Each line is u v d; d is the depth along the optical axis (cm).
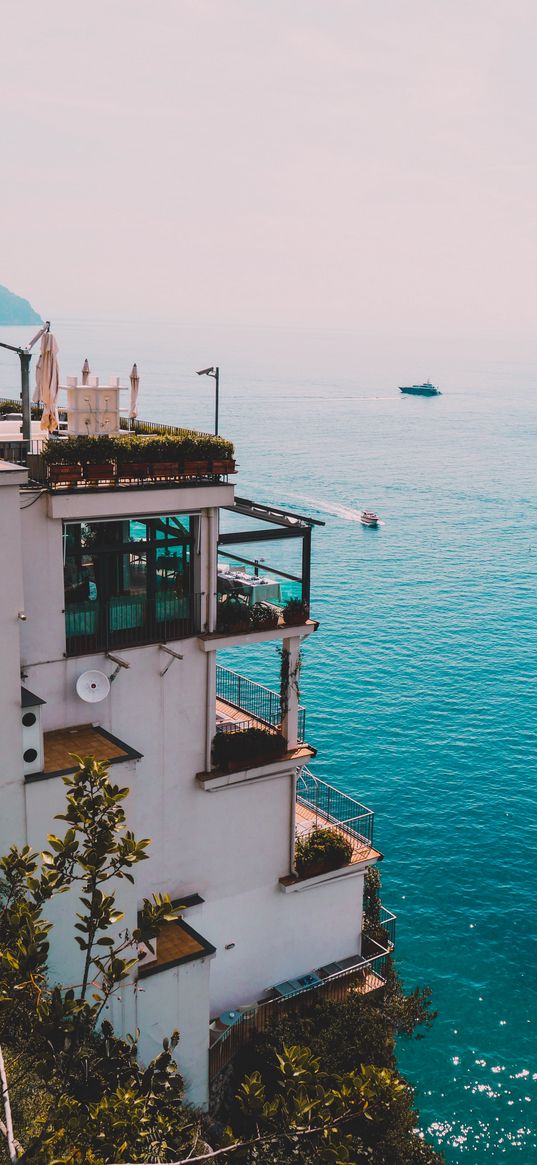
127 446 2436
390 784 6631
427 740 7406
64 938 2298
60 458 2356
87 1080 1202
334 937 3133
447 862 5631
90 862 1164
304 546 2778
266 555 11125
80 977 2341
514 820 6181
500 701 8319
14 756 2183
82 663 2489
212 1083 2647
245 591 2806
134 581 2605
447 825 6078
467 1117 3734
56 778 2245
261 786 2850
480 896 5294
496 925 5019
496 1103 3809
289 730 2889
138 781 2644
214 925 2864
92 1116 1149
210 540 2619
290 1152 1138
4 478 2077
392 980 3181
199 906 2822
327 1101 1130
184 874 2778
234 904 2889
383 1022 2792
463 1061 4022
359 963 3166
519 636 10344
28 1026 1201
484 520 17162
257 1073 1138
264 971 3000
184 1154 1281
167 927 2620
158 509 2480
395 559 13900
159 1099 1216
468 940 4884
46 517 2345
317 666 9044
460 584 12550
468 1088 3875
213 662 2689
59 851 1174
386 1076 1143
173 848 2742
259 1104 1120
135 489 2425
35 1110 1598
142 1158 1177
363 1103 1134
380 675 8869
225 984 2923
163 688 2630
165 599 2606
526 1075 3959
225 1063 2716
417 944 4831
